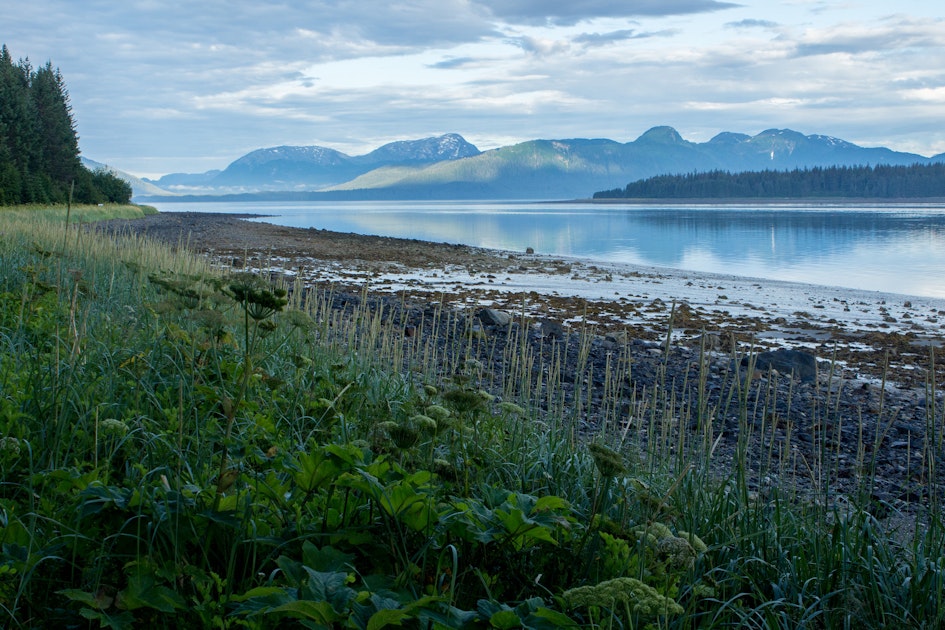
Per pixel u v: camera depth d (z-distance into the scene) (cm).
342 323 902
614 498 406
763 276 2753
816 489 487
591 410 738
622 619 280
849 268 3070
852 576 366
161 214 9200
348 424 483
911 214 10538
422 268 2612
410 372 652
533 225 8062
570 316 1509
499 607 242
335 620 215
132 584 237
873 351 1253
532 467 448
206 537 280
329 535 279
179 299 396
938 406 862
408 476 294
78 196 7375
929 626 335
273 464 329
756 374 982
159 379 471
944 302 2009
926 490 565
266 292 272
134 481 322
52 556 253
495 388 789
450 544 293
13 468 336
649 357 1088
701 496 413
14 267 930
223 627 235
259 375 482
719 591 344
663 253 3919
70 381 407
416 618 238
